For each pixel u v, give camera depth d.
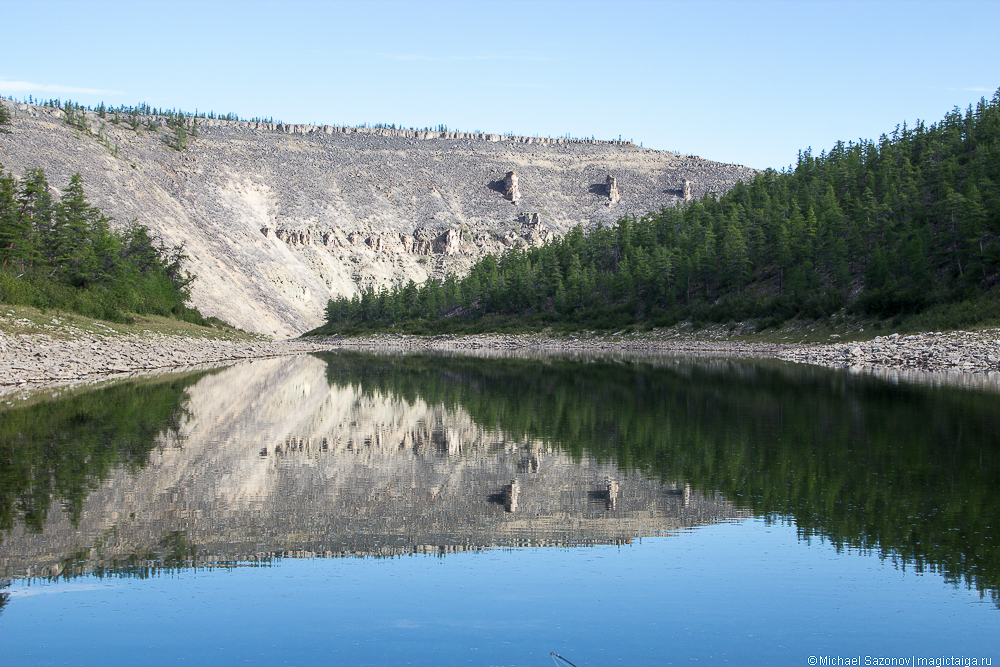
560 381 55.38
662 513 18.00
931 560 14.75
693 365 71.81
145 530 16.44
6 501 18.47
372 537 16.23
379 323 187.88
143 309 100.31
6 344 54.31
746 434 28.77
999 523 16.88
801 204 134.75
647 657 11.09
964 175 114.38
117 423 31.70
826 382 49.38
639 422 32.72
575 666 10.77
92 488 19.89
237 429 30.94
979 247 83.50
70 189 101.62
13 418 32.41
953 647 11.44
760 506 18.45
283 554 15.16
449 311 182.88
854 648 11.39
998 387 44.50
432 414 36.44
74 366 54.12
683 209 171.50
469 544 15.83
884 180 126.62
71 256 93.19
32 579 13.76
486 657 11.05
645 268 136.88
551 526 17.02
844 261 103.44
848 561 14.78
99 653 11.05
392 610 12.55
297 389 48.91
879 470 21.95
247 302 194.88
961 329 72.25
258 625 11.95
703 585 13.64
